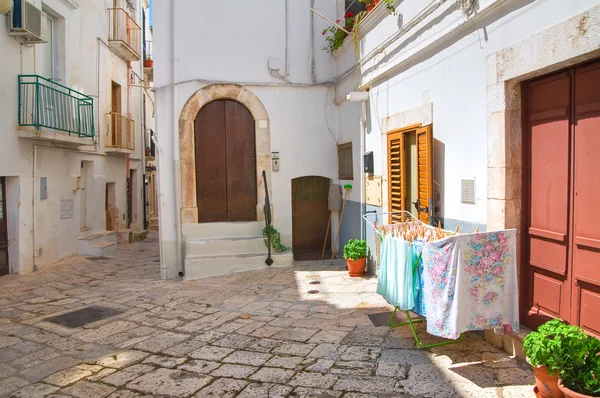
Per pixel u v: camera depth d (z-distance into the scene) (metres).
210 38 8.70
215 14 8.70
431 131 5.09
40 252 9.68
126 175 15.95
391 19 6.29
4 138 8.42
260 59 8.90
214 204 8.92
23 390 3.74
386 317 5.11
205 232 8.67
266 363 4.04
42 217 9.79
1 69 8.32
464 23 4.42
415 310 4.11
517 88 3.95
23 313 6.12
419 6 5.41
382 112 6.88
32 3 9.07
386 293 4.41
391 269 4.31
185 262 8.13
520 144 3.98
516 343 3.82
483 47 4.24
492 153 4.08
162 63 8.55
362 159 7.75
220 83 8.73
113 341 4.87
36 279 8.53
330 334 4.68
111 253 12.41
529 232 3.97
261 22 8.89
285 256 8.40
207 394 3.51
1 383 3.89
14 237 8.95
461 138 4.62
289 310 5.69
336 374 3.71
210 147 8.87
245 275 7.89
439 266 3.63
